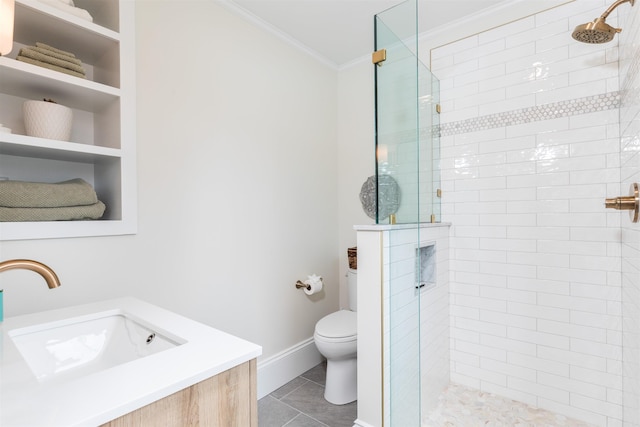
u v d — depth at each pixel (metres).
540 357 1.91
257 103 2.13
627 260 1.49
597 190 1.74
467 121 2.17
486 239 2.10
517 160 1.98
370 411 1.58
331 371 2.04
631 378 1.38
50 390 0.60
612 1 1.69
